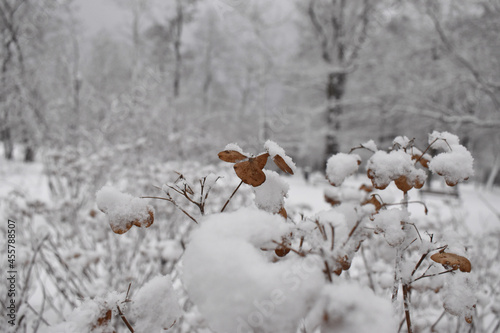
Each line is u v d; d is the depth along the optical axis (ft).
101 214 7.09
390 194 3.77
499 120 25.16
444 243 2.98
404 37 30.55
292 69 41.98
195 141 19.06
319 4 42.83
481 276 7.18
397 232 2.60
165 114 25.71
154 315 2.26
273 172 2.56
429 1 23.86
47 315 5.14
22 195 7.64
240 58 53.21
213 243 1.79
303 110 41.47
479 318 5.04
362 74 39.91
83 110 29.53
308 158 47.39
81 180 11.37
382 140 39.58
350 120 42.32
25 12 23.97
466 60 24.17
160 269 6.04
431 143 3.14
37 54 29.58
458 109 25.79
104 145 16.39
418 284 3.55
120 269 6.84
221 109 57.62
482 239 10.52
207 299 1.63
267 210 2.45
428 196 26.25
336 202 4.17
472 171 2.73
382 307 1.55
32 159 30.35
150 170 11.43
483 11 24.53
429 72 29.27
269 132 37.63
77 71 33.81
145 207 2.57
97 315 2.32
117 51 54.13
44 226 6.15
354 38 39.29
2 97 23.43
